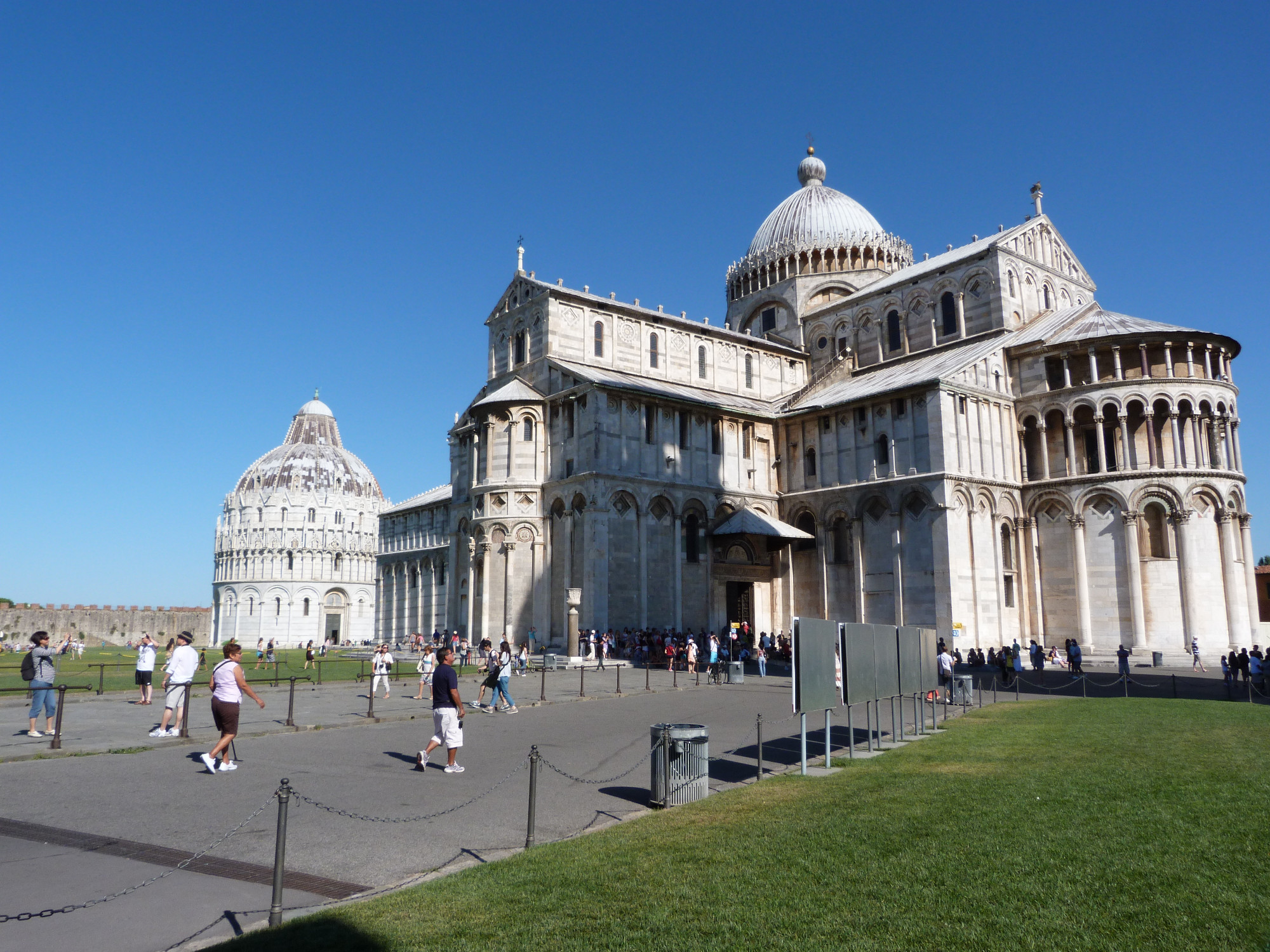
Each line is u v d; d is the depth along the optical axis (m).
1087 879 11.07
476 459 65.88
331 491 189.12
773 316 85.12
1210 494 56.25
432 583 110.19
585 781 18.78
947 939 9.23
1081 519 58.28
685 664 54.62
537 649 59.62
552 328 64.88
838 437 64.56
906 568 57.88
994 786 17.12
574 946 9.12
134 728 26.36
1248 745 21.95
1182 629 55.00
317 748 23.41
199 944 9.63
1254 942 8.94
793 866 11.85
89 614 154.38
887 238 83.31
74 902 11.02
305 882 11.98
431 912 10.17
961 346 67.81
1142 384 57.62
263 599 178.75
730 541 64.88
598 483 57.94
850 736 21.78
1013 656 45.22
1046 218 71.69
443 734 20.41
